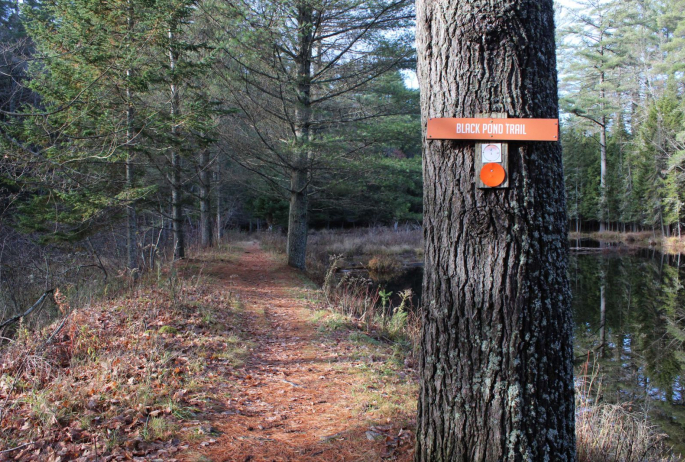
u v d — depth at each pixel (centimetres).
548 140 212
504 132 213
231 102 1172
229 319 737
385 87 1283
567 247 229
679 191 3144
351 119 1308
